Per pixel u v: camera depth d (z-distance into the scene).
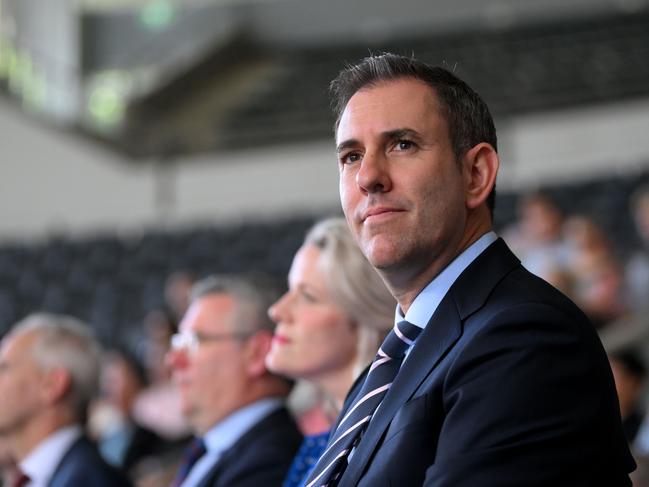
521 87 28.67
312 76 31.84
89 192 28.83
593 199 22.27
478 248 3.63
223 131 29.62
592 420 3.13
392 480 3.22
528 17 31.53
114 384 11.28
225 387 6.22
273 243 24.25
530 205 17.47
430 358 3.42
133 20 32.38
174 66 31.72
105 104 30.22
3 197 28.77
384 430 3.36
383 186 3.56
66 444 7.07
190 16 33.03
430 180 3.55
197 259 23.81
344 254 5.33
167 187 29.09
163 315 11.95
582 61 29.38
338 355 5.33
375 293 5.27
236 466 5.95
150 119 30.53
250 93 31.23
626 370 8.56
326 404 5.76
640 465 6.67
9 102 28.75
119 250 24.98
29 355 7.16
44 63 29.38
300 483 5.39
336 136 3.78
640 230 18.73
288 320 5.41
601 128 27.11
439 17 32.31
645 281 15.37
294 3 33.25
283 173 28.83
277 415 6.20
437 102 3.64
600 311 11.27
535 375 3.12
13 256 25.08
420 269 3.62
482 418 3.10
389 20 32.66
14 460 7.43
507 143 27.52
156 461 9.98
